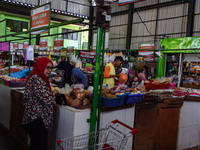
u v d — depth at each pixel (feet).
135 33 49.93
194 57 23.49
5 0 45.96
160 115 9.35
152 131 9.14
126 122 8.21
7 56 30.22
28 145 9.21
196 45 23.02
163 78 11.53
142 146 8.86
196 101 10.98
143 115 8.75
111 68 12.54
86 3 61.57
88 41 61.98
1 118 12.28
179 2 40.24
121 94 7.58
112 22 56.08
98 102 7.36
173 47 25.30
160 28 44.39
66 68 11.30
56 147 7.62
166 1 42.91
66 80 11.47
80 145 6.86
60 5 55.93
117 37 55.01
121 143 6.00
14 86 11.23
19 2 48.11
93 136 6.61
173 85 12.16
